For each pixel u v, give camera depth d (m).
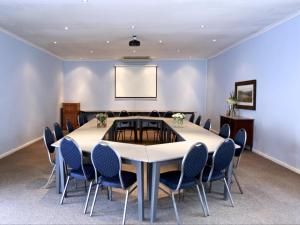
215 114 9.11
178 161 2.92
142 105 10.31
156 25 5.25
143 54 9.06
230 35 6.18
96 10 4.33
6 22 5.04
